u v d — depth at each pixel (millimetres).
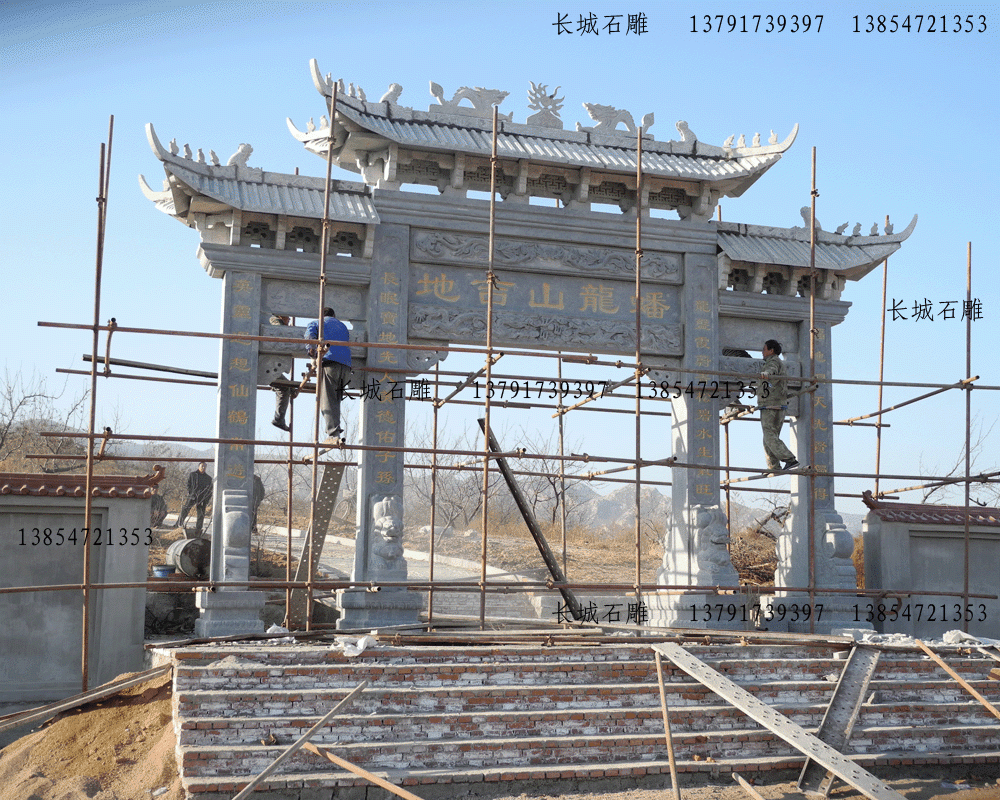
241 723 8406
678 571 14297
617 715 9242
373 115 13375
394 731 8727
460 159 13586
